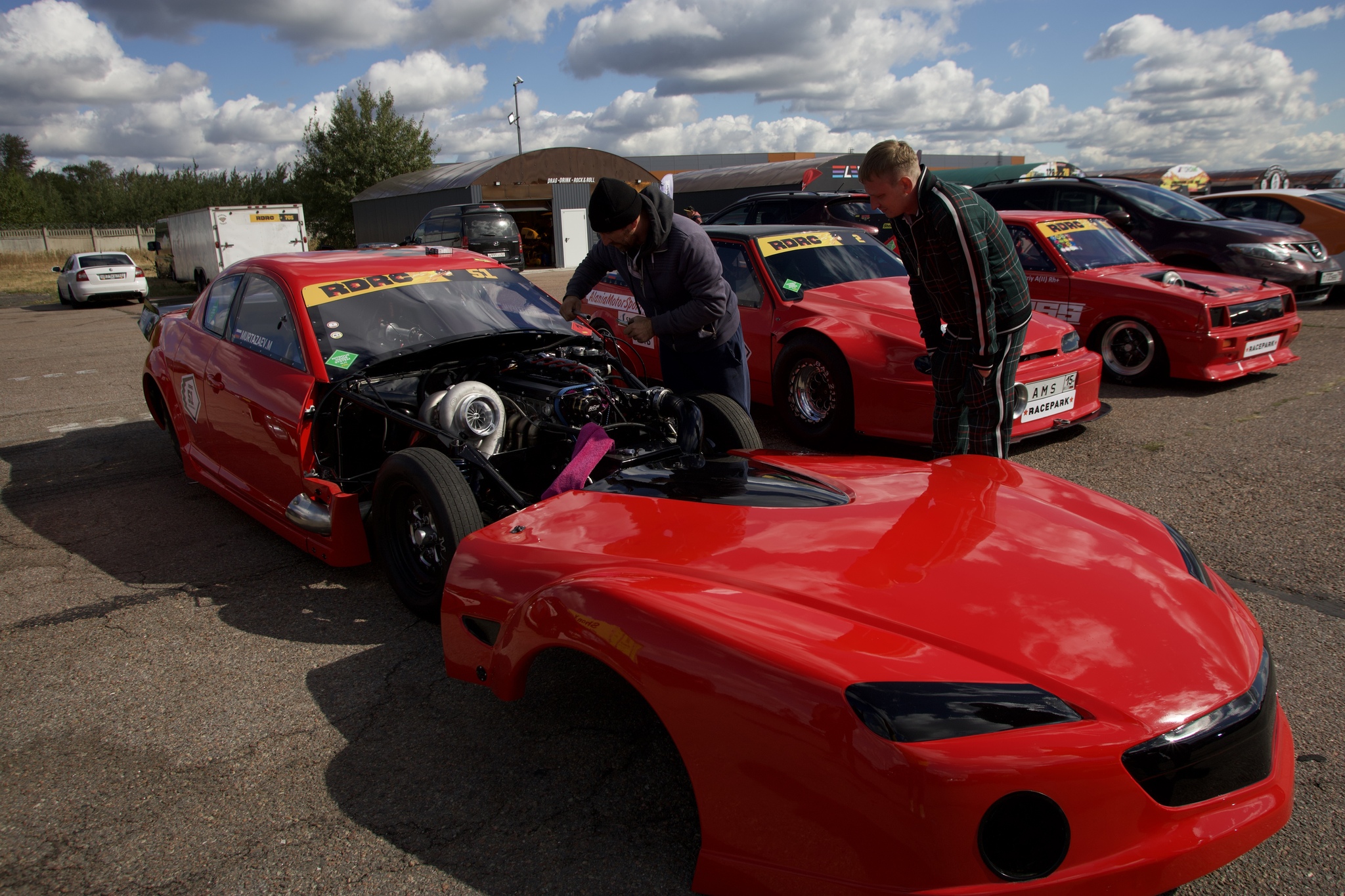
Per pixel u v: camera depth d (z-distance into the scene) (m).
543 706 2.56
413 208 32.44
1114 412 5.90
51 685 2.83
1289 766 1.72
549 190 29.41
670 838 1.97
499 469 3.53
